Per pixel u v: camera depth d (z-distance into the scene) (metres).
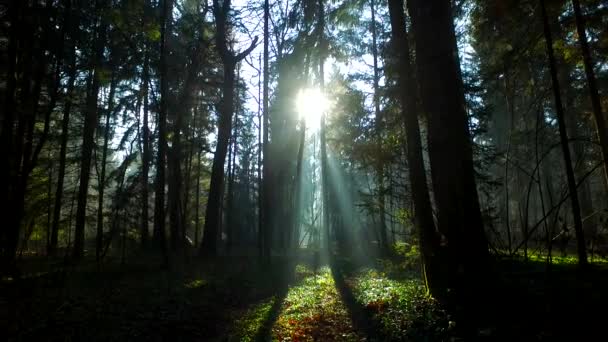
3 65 12.07
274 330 7.93
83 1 13.38
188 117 22.70
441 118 7.87
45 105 14.66
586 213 23.62
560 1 11.33
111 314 8.38
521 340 5.27
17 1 11.30
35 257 20.88
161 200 14.94
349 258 22.36
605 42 12.53
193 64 19.09
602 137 11.49
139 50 15.97
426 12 8.16
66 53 13.35
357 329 7.67
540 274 8.27
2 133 11.70
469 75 14.25
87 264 16.91
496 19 12.27
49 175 24.33
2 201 11.83
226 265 17.45
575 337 5.08
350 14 16.33
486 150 14.49
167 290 11.18
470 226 7.50
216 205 20.50
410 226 12.63
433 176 7.97
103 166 21.97
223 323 8.45
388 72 13.62
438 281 7.71
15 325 7.35
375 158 15.42
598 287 6.90
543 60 14.45
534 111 20.59
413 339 6.30
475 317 6.29
